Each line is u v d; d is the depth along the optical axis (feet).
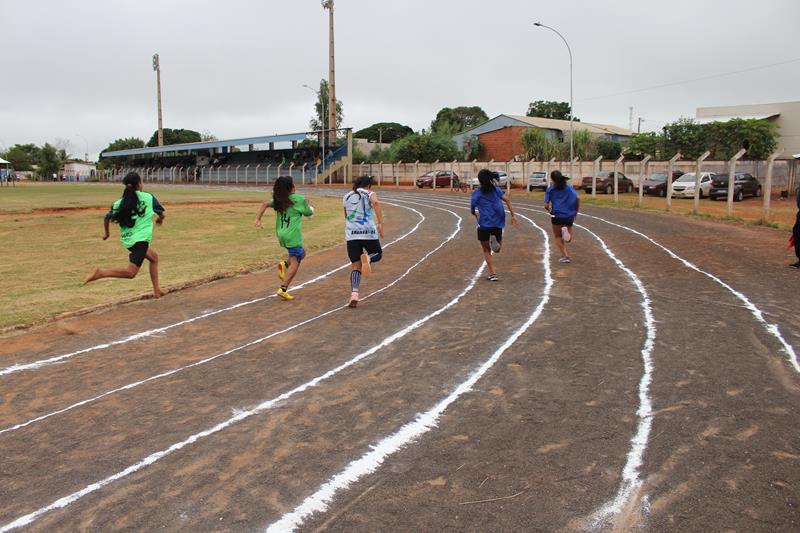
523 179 160.35
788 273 34.63
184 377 18.88
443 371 18.76
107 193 136.87
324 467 12.79
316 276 38.06
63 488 12.19
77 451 13.87
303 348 21.72
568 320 24.59
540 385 17.29
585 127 252.01
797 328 22.65
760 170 132.05
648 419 14.76
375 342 22.22
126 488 12.11
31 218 72.84
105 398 17.25
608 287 31.35
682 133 176.45
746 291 29.66
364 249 29.53
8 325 25.58
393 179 205.77
